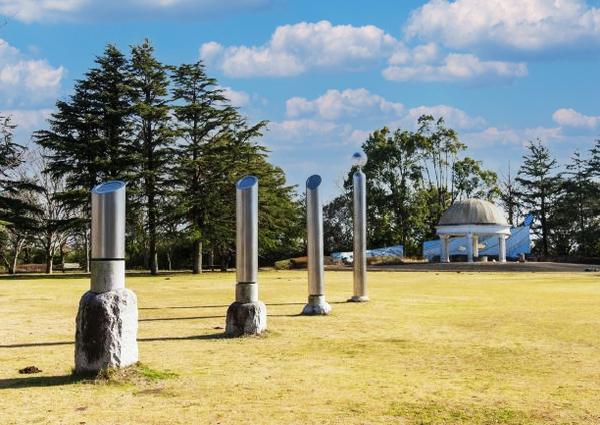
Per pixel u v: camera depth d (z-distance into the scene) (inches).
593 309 853.2
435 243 2901.1
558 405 349.4
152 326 693.9
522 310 844.0
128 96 2224.4
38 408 341.1
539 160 3459.6
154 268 2202.3
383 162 3154.5
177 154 2246.6
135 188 2160.4
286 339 589.9
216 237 2218.3
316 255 809.5
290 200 2711.6
